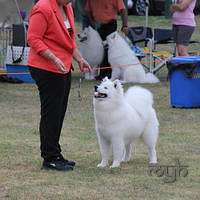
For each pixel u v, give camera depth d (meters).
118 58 19.88
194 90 14.71
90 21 21.14
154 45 22.69
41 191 6.93
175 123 12.67
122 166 8.62
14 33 20.66
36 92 17.69
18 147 10.01
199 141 10.64
